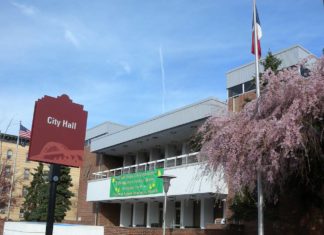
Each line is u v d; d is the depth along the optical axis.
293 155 11.42
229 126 13.25
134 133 31.11
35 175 45.06
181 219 28.12
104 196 32.97
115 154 37.59
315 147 11.68
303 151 11.90
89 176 39.03
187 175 24.45
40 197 37.06
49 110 10.20
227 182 13.62
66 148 10.29
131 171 32.69
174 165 26.80
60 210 36.44
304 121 11.60
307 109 11.56
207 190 22.73
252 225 20.16
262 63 19.61
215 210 26.47
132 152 36.06
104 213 36.25
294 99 11.77
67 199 37.75
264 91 13.20
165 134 28.97
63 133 10.30
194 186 23.64
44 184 37.97
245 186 13.34
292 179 13.84
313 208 16.23
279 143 11.70
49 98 10.26
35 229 19.28
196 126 26.47
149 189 27.64
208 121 14.40
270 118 12.26
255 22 16.14
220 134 13.29
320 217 16.12
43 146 9.99
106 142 34.69
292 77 12.37
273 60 19.25
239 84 24.72
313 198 14.91
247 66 24.44
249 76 24.16
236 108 24.08
